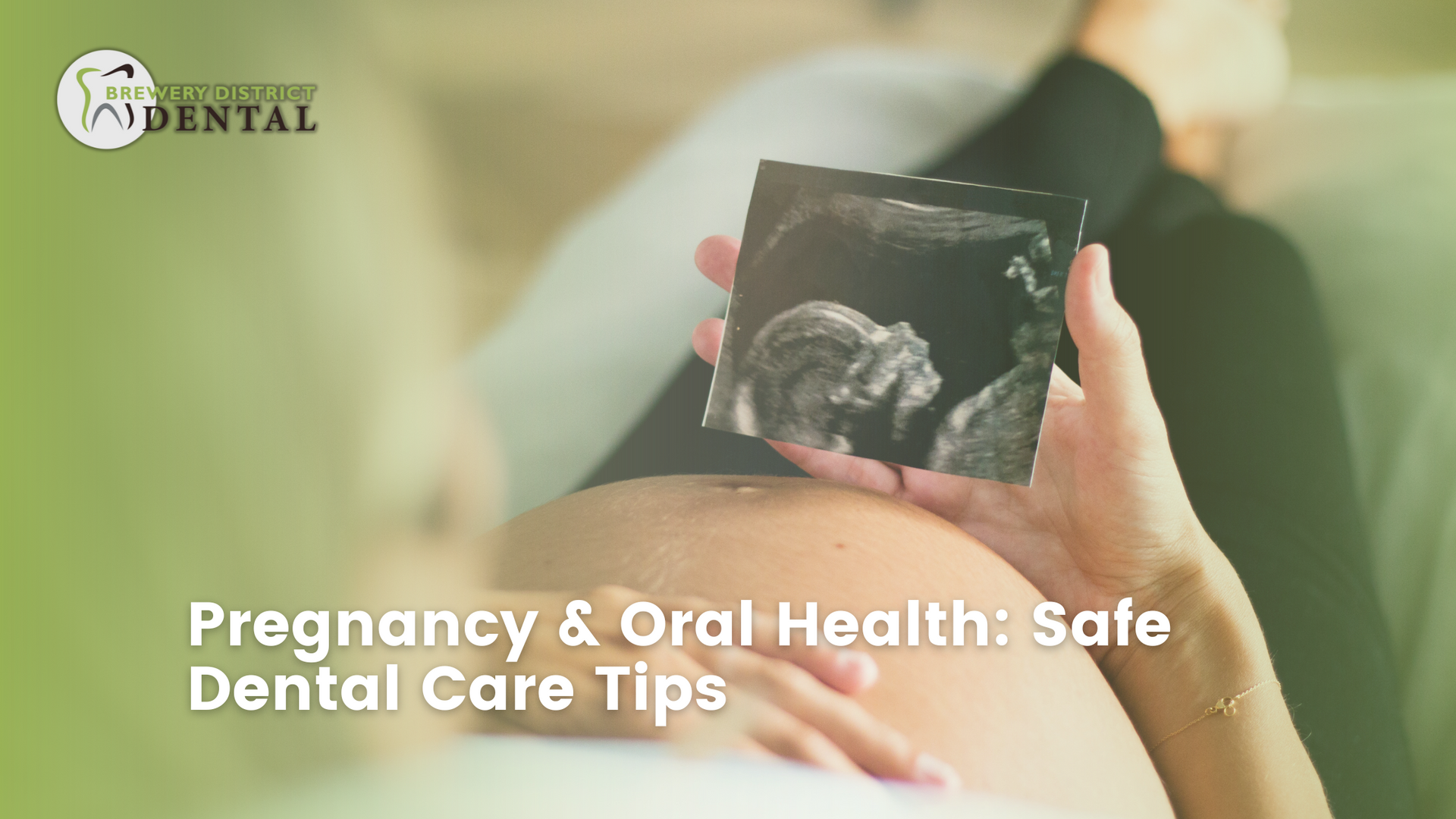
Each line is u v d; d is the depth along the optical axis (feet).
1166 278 3.42
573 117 4.37
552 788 1.24
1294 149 3.96
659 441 3.81
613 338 4.00
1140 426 1.98
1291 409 3.03
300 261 0.72
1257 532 2.76
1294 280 3.41
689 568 1.82
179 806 0.77
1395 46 4.13
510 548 1.97
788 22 4.68
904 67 4.41
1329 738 2.48
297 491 0.74
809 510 2.00
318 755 0.87
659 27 4.46
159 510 0.73
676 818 1.28
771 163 2.06
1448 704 2.95
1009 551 2.31
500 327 4.00
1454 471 3.20
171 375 0.71
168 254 0.71
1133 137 3.96
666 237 4.18
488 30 4.33
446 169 4.19
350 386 0.75
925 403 1.92
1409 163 3.82
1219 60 4.01
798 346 1.98
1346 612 2.66
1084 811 1.59
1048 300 1.89
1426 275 3.52
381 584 0.81
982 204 1.94
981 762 1.59
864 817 1.37
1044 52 4.36
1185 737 2.11
